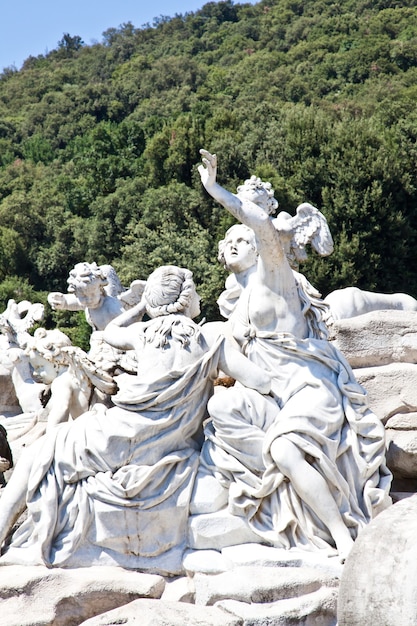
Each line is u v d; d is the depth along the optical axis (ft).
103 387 25.39
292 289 24.14
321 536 22.16
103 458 22.47
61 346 25.58
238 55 203.10
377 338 27.89
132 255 93.04
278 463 22.09
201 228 96.58
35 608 20.89
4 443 28.63
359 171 87.81
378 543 17.84
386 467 23.70
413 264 87.25
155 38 249.75
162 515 22.17
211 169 22.93
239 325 24.48
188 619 19.70
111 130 135.13
